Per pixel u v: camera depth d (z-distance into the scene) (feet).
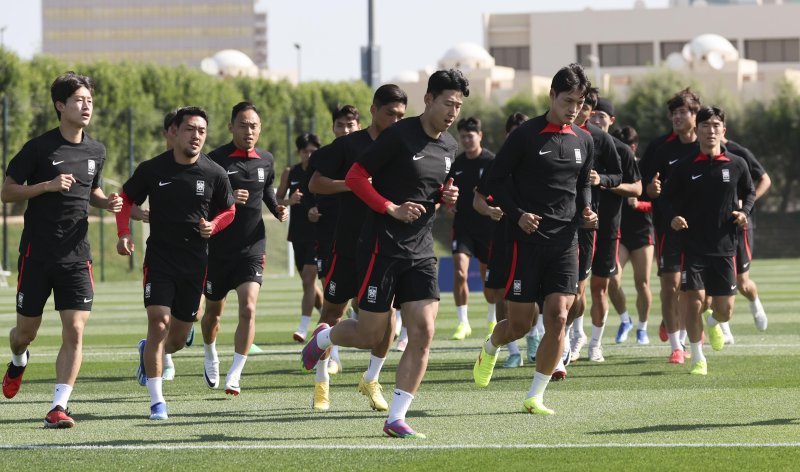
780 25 522.06
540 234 45.37
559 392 52.65
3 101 203.51
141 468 35.83
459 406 48.49
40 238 45.29
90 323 103.40
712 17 526.16
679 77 333.21
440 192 42.16
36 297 45.75
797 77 403.75
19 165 45.16
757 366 61.41
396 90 48.88
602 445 38.50
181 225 46.47
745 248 71.15
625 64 533.14
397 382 41.04
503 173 45.62
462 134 78.02
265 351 75.25
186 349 76.64
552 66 538.88
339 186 48.73
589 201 47.09
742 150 70.33
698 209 58.70
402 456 37.24
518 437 40.50
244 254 54.13
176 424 44.60
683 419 43.91
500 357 68.13
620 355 68.54
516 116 67.97
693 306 58.39
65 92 45.73
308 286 81.87
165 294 46.34
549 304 45.75
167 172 46.19
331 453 37.88
